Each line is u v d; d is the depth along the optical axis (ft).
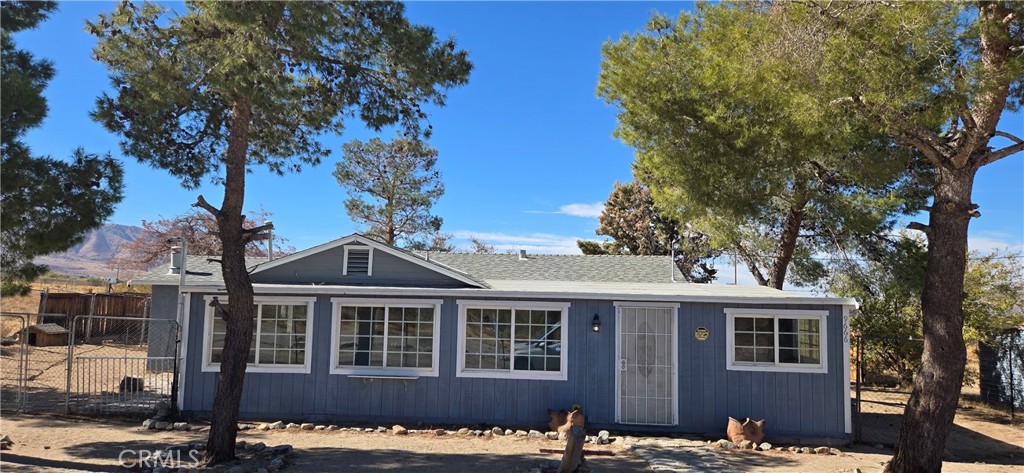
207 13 28.53
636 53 42.65
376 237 104.22
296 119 37.04
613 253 124.57
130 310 86.43
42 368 58.85
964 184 28.07
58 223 30.14
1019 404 52.03
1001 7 25.86
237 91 27.45
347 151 108.78
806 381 40.24
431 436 38.34
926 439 27.84
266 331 42.50
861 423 47.29
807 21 28.71
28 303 97.66
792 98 29.04
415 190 110.01
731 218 47.47
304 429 39.37
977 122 27.30
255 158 38.45
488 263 68.39
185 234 112.57
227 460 29.50
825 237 62.54
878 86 25.84
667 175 45.37
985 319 54.75
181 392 41.57
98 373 57.11
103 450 31.37
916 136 27.66
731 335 40.96
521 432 39.14
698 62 40.01
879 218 51.24
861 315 62.80
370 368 42.01
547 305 41.96
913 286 54.65
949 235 28.25
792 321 40.91
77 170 30.58
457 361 41.86
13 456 29.25
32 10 29.81
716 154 37.37
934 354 28.14
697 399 40.75
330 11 29.50
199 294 42.55
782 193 51.55
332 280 46.85
